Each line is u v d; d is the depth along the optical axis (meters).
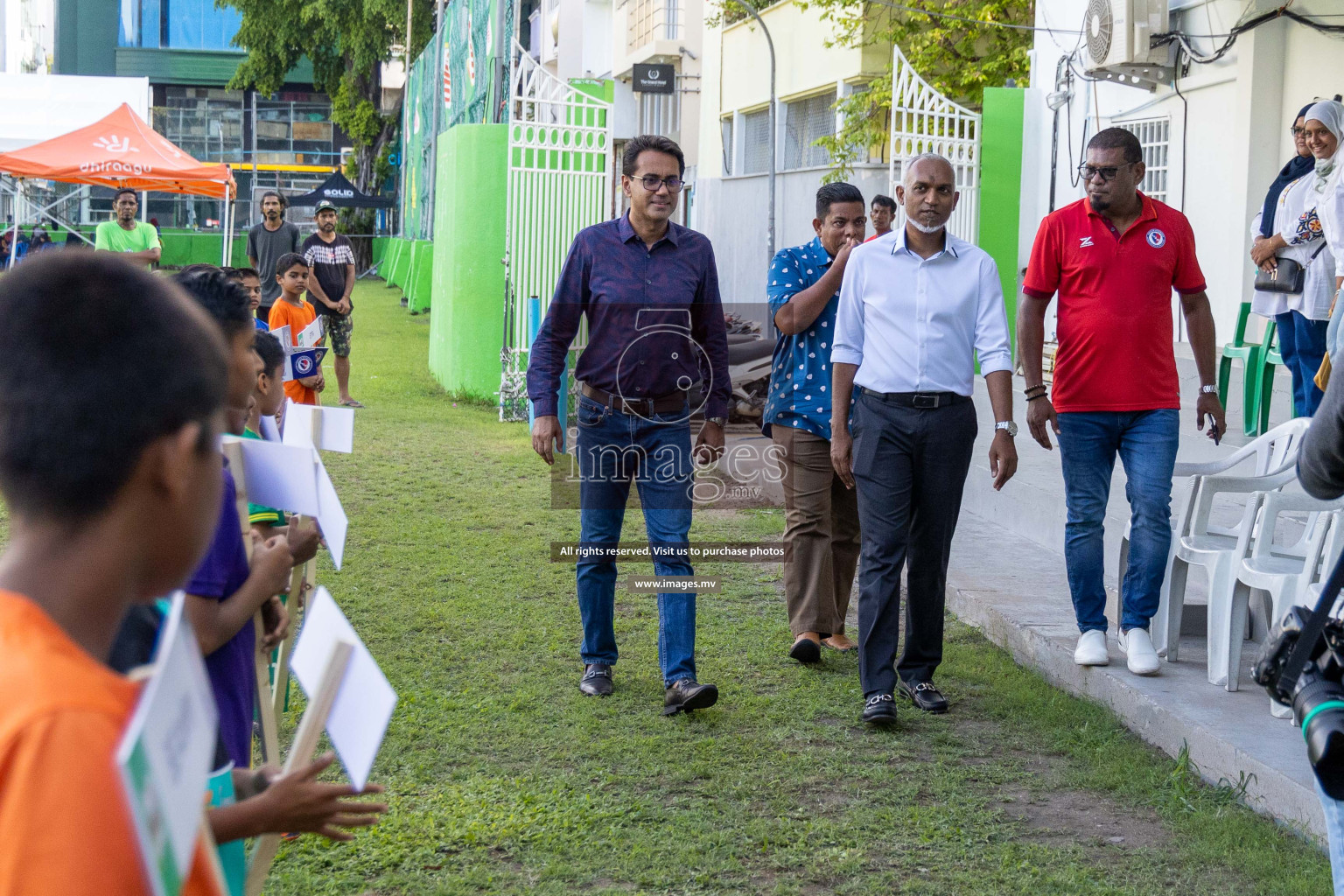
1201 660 5.11
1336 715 2.25
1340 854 2.43
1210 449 7.92
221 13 61.78
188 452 1.26
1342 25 9.51
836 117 21.25
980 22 15.40
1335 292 7.05
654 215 4.86
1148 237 4.82
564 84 12.88
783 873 3.63
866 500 4.84
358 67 48.56
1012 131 14.17
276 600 2.74
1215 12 10.77
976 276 4.82
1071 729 4.74
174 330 1.26
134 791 1.00
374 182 50.62
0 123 19.72
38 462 1.18
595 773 4.32
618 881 3.57
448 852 3.72
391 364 17.95
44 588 1.21
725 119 26.41
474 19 22.86
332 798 1.75
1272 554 4.77
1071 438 4.96
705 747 4.57
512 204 12.69
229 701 2.55
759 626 6.20
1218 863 3.67
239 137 59.59
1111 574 6.44
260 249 12.99
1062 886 3.53
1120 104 12.42
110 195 38.84
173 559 1.30
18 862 1.05
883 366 4.79
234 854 2.16
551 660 5.57
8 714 1.09
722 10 25.30
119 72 61.44
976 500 8.25
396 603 6.38
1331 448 2.42
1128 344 4.80
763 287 24.06
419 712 4.84
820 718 4.96
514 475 9.88
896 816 4.01
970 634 6.04
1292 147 10.18
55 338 1.20
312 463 2.64
